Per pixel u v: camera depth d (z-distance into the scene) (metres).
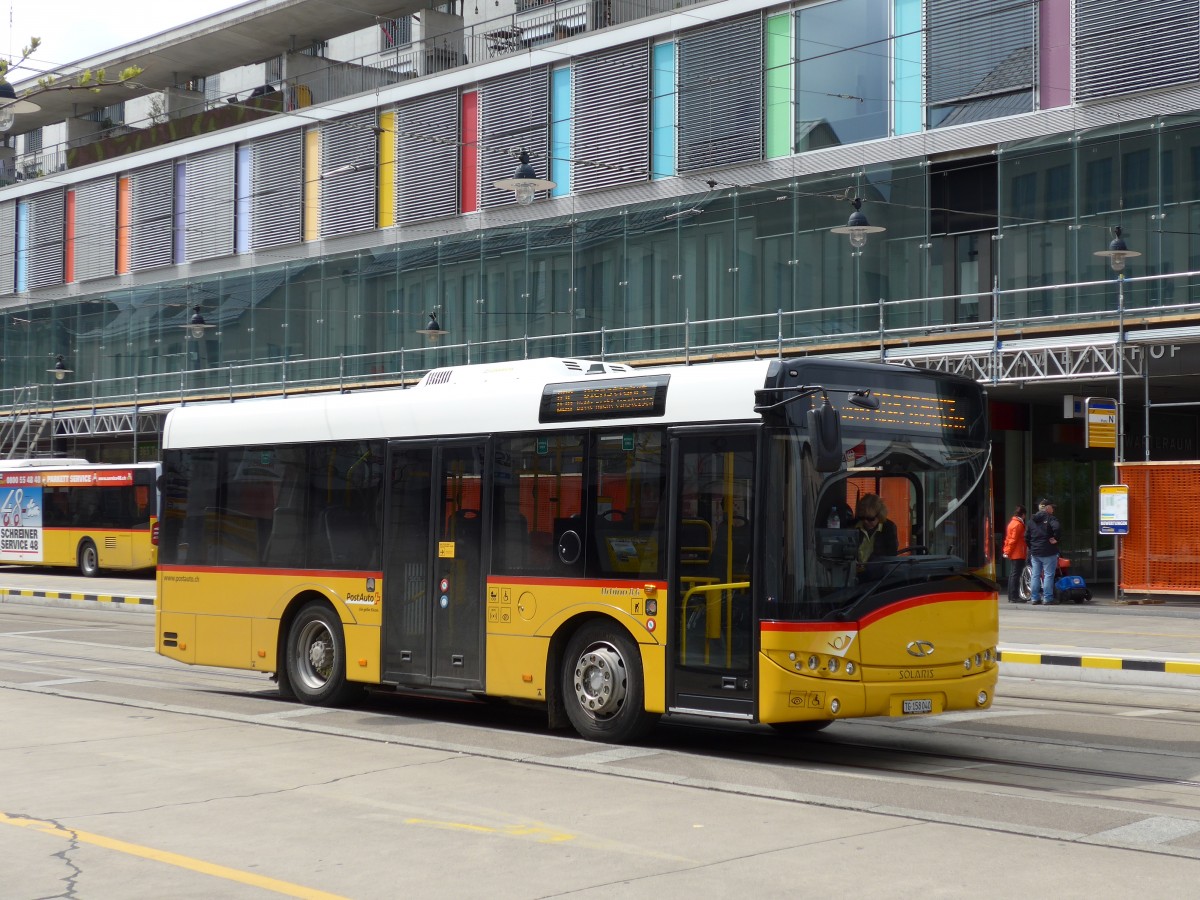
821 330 30.55
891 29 30.69
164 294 46.16
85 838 7.88
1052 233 27.69
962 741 11.76
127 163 50.38
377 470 13.30
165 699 14.16
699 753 10.99
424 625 12.71
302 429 14.09
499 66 38.69
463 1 48.09
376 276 40.00
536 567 11.84
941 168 29.89
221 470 14.84
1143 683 15.97
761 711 10.15
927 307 29.31
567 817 8.38
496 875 7.01
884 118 30.75
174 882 6.92
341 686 13.51
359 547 13.37
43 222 53.75
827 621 10.13
